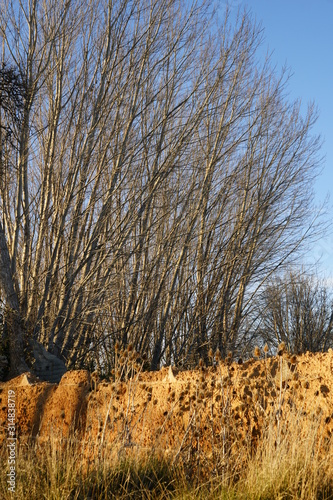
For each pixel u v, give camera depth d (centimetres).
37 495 486
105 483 485
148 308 1983
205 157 2147
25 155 1662
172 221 2212
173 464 510
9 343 1198
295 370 543
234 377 570
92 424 634
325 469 455
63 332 1688
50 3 1816
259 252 2397
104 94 1847
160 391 611
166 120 1925
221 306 2255
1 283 1234
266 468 455
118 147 1883
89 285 1759
